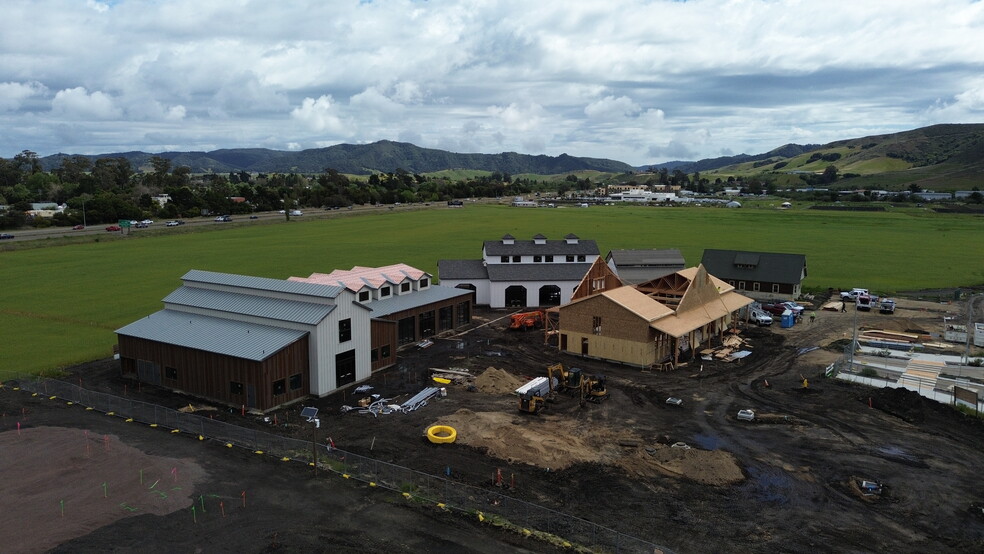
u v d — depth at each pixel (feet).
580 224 626.64
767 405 153.89
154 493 106.63
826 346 210.79
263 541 92.94
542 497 107.14
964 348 205.87
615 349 190.70
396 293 222.48
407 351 203.51
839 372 178.91
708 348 207.51
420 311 216.54
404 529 96.73
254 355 147.02
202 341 158.40
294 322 157.79
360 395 159.53
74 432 132.16
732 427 139.64
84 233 556.10
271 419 142.31
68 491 106.83
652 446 128.26
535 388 150.71
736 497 107.65
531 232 554.87
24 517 98.22
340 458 121.08
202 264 389.19
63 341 214.90
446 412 147.43
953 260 400.06
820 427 139.33
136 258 416.87
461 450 125.90
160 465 116.98
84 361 189.98
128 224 585.63
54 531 94.27
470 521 99.14
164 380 164.76
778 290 291.99
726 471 115.03
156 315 180.96
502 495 107.14
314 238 530.27
